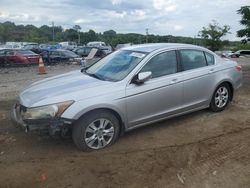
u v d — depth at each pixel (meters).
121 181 4.26
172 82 5.92
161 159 4.87
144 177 4.36
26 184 4.21
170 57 6.09
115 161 4.81
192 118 6.67
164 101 5.86
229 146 5.30
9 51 23.73
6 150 5.23
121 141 5.55
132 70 5.61
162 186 4.14
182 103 6.18
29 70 19.95
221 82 6.83
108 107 5.15
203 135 5.79
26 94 5.37
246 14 18.16
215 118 6.67
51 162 4.80
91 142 5.13
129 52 6.24
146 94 5.57
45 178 4.35
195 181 4.25
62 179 4.32
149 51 5.98
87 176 4.39
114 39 68.25
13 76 15.76
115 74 5.73
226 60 7.23
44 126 4.84
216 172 4.47
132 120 5.52
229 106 7.56
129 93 5.38
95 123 5.15
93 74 6.01
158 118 5.87
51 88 5.37
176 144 5.40
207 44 54.91
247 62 23.83
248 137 5.67
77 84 5.43
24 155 5.05
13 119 5.30
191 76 6.24
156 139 5.62
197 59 6.54
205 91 6.57
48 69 20.45
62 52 26.58
